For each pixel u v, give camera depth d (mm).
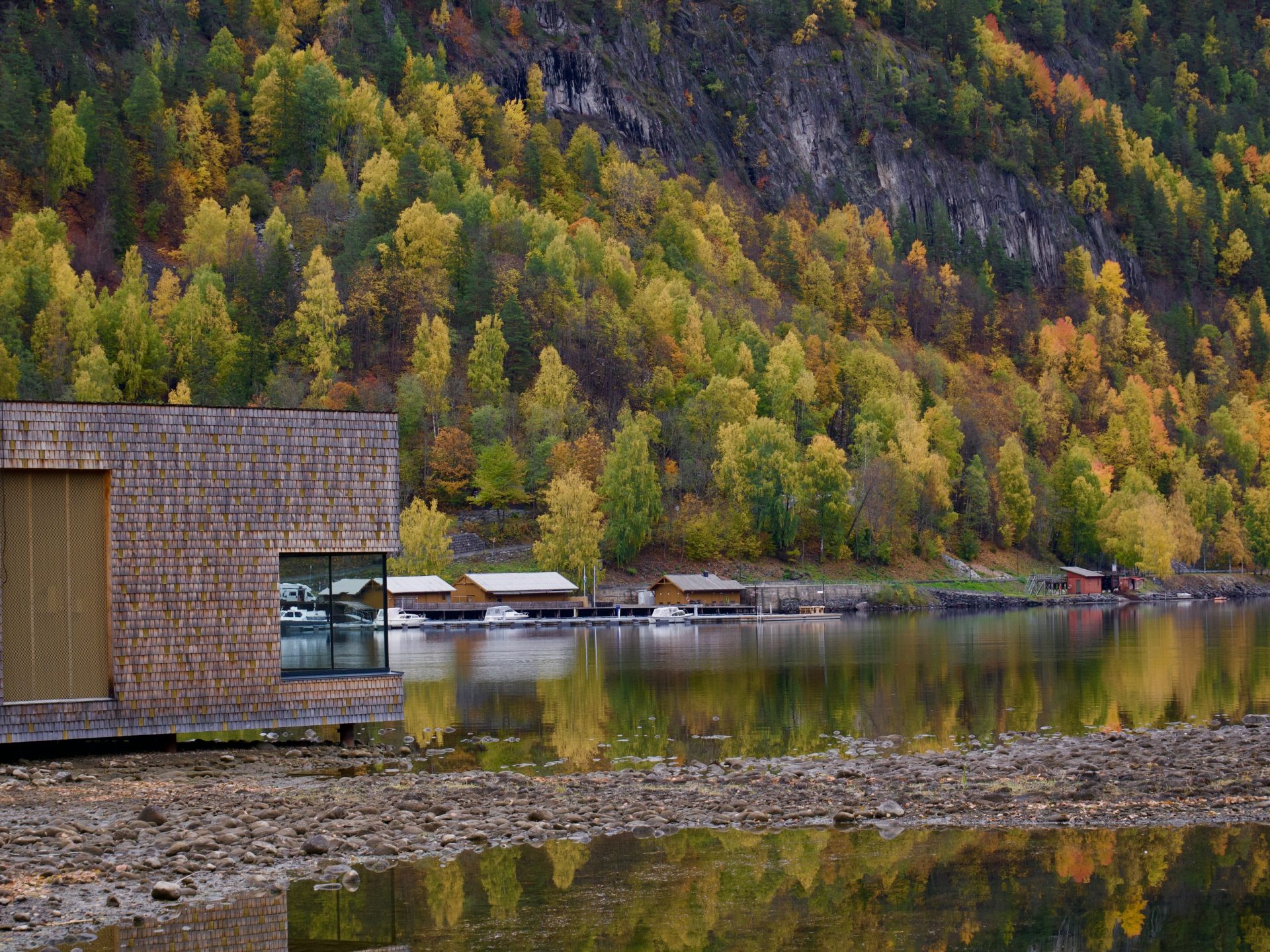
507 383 194625
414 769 34156
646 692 57281
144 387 192625
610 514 166875
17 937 19312
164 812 26859
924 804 28938
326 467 35094
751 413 196250
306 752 36219
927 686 58375
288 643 98312
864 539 183625
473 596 144375
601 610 148875
